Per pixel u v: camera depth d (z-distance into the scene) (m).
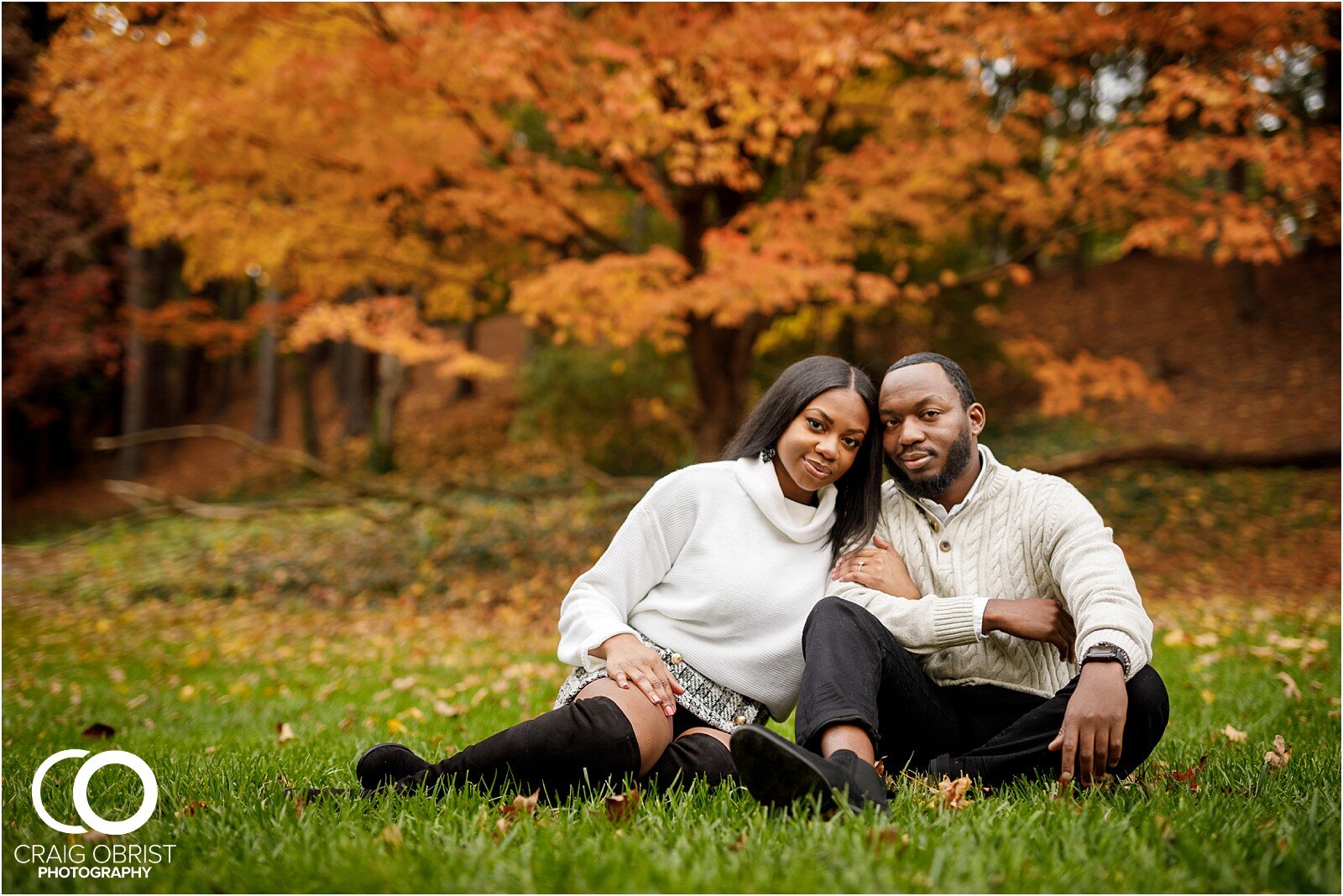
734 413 10.23
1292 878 1.68
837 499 2.59
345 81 7.29
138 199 8.28
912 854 1.74
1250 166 12.76
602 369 14.17
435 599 9.56
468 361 9.50
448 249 10.22
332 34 7.32
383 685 5.68
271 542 11.90
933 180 8.94
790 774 1.91
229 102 7.22
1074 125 11.78
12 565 12.48
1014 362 14.40
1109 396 16.25
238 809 2.22
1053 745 2.09
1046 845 1.81
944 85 9.02
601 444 14.16
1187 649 5.85
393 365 17.62
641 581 2.49
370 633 8.17
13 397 15.17
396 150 8.15
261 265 8.90
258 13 7.02
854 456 2.47
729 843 1.84
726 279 7.70
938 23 7.39
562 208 9.02
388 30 7.23
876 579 2.44
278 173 8.20
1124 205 8.55
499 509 11.69
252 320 13.77
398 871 1.73
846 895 1.58
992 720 2.43
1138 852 1.76
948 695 2.45
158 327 14.09
